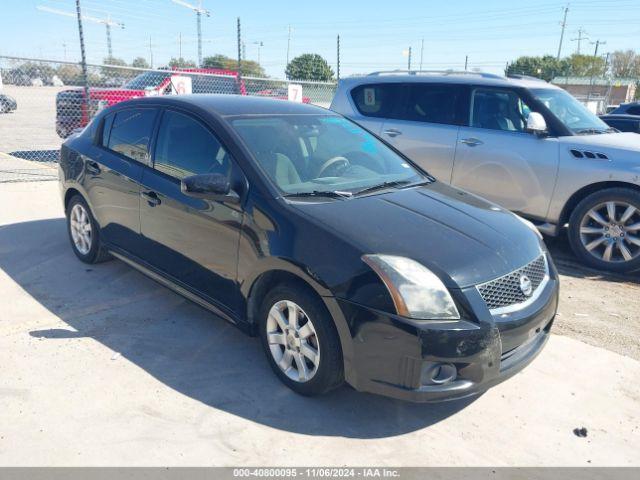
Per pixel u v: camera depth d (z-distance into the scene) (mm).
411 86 7047
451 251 3078
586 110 6719
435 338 2795
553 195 5891
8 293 4602
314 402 3275
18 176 9281
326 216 3248
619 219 5582
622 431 3152
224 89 14000
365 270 2912
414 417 3191
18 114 22812
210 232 3652
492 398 3420
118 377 3428
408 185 4047
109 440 2855
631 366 3838
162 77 12445
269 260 3244
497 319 2961
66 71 11484
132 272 5129
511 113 6320
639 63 67000
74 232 5324
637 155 5434
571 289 5242
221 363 3652
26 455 2723
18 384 3303
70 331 3992
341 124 4520
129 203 4383
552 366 3807
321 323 3047
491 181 6305
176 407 3160
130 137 4547
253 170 3529
